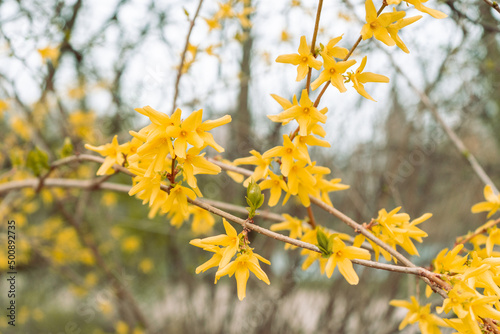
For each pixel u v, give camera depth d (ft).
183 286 14.66
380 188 11.32
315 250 3.64
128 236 17.20
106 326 17.65
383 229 4.51
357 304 12.45
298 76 3.72
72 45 9.21
